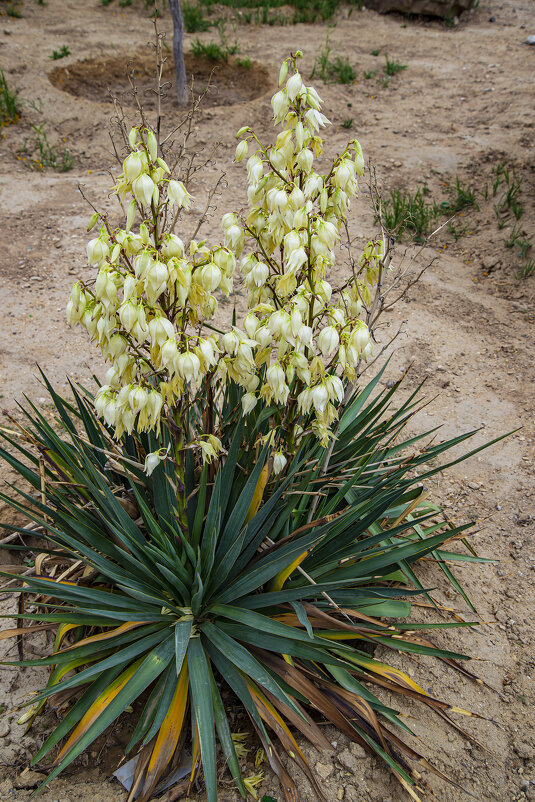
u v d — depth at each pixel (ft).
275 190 7.11
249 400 7.87
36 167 24.56
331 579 9.21
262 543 9.07
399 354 16.53
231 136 26.58
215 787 6.96
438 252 20.67
